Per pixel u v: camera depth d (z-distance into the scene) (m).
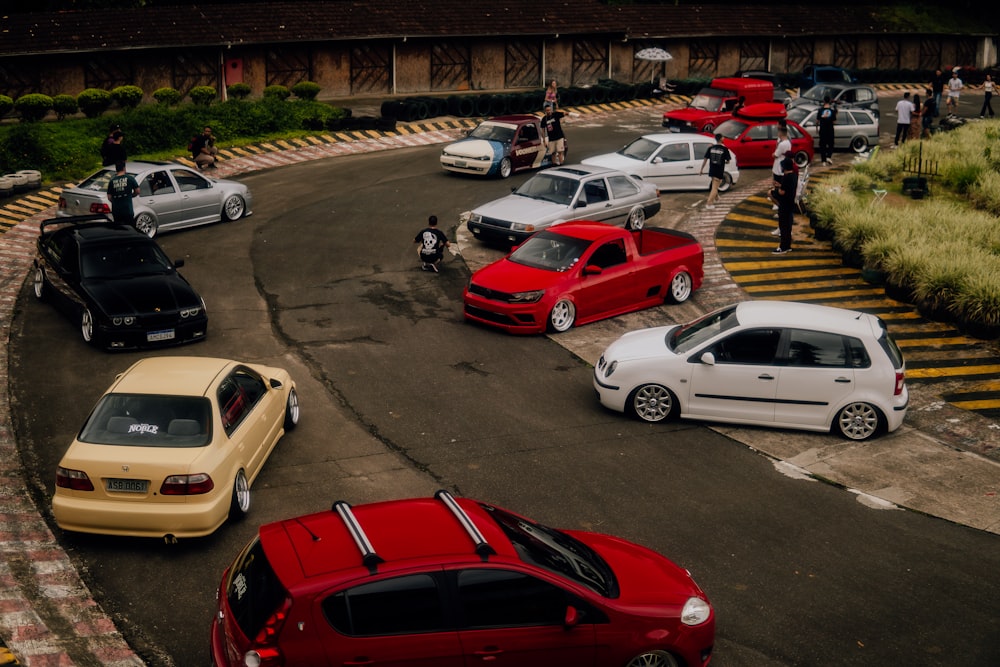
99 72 34.81
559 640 7.24
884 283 19.41
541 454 12.42
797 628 8.91
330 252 21.48
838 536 10.66
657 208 23.59
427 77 42.62
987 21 63.31
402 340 16.50
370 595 6.86
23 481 11.33
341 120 33.94
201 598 9.09
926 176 27.97
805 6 56.38
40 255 17.42
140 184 21.66
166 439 9.86
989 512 11.35
